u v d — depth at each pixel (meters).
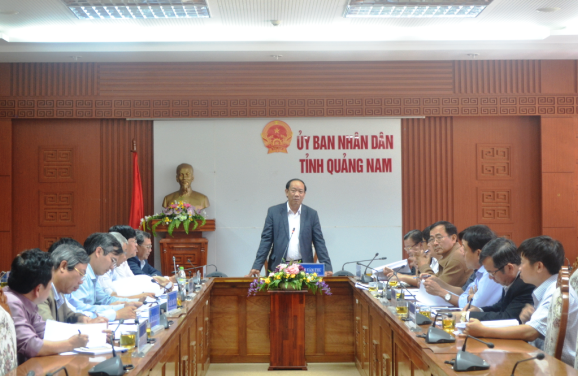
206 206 7.35
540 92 7.57
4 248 7.34
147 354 2.27
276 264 5.58
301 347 4.83
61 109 7.43
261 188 7.50
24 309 2.43
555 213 7.53
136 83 7.48
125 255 3.98
